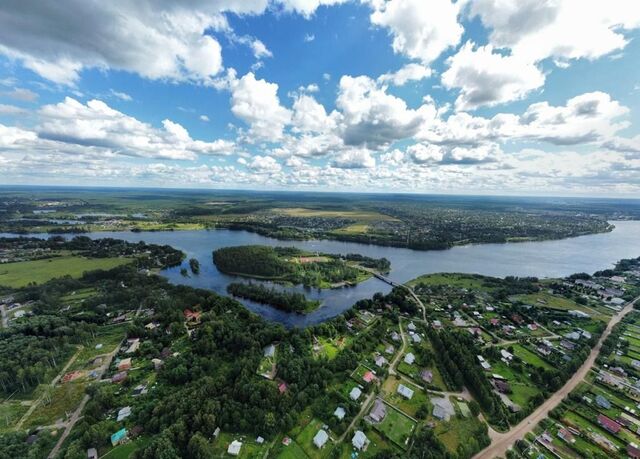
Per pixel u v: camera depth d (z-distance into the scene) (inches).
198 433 3294.8
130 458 3134.8
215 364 4795.8
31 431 3555.6
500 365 5044.3
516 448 3479.3
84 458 3154.5
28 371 4291.3
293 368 4463.6
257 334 5492.1
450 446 3474.4
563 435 3627.0
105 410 3875.5
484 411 4013.3
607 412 4005.9
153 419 3513.8
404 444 3440.0
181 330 5890.8
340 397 4060.0
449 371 4768.7
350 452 3348.9
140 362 4945.9
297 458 3267.7
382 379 4562.0
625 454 3422.7
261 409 3730.3
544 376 4603.8
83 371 4722.0
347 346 5452.8
